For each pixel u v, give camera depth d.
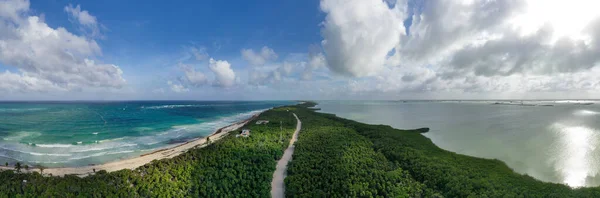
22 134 86.50
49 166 53.06
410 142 68.06
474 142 77.69
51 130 94.31
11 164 54.00
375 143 64.62
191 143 75.44
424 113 185.62
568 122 118.81
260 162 50.41
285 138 72.38
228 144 60.81
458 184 37.34
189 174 43.41
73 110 190.62
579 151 65.19
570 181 46.56
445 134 91.62
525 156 61.38
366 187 37.75
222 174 43.19
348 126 99.12
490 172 44.56
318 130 82.00
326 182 39.56
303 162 48.78
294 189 38.19
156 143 77.38
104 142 76.44
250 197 36.94
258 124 100.12
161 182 40.22
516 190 36.03
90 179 39.78
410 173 44.94
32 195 35.06
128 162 55.62
